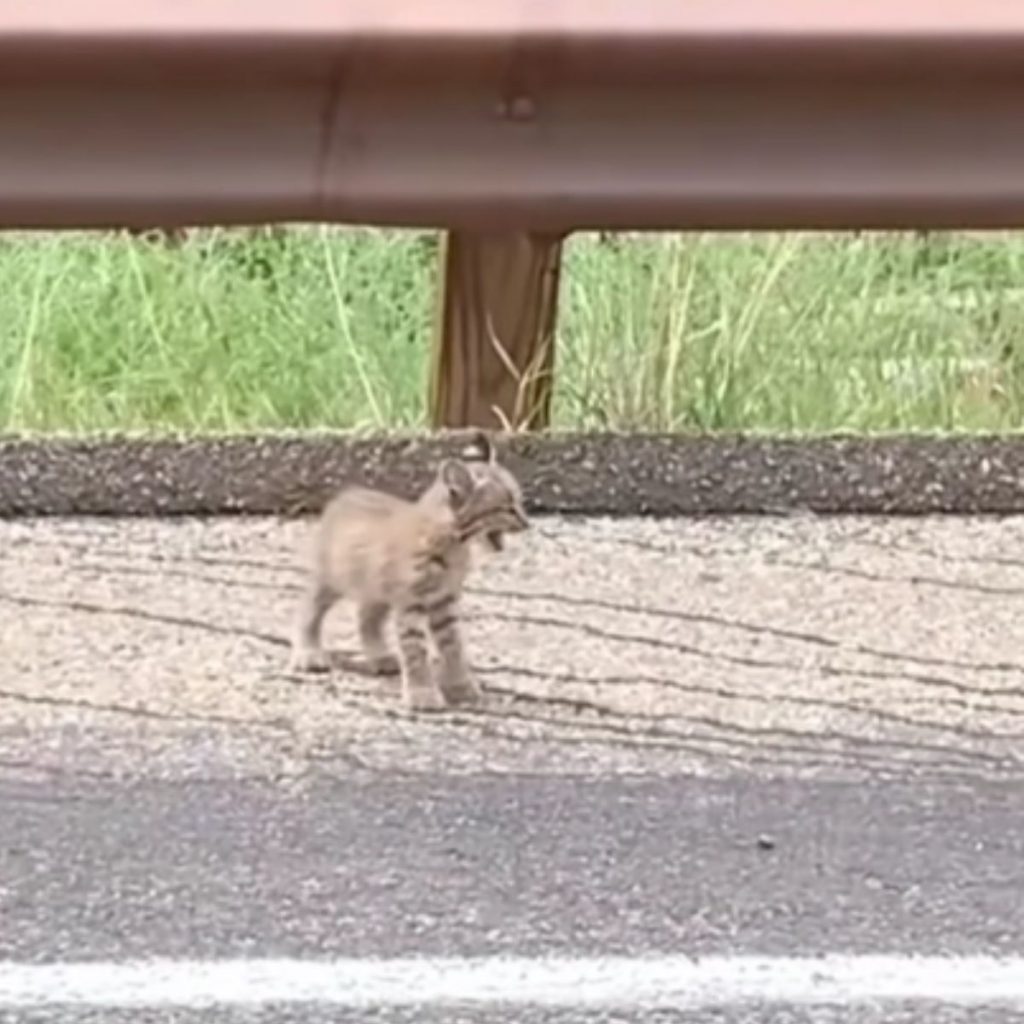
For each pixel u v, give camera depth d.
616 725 4.10
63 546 4.64
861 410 5.47
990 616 4.47
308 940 3.60
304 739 4.04
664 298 5.45
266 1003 3.49
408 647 4.18
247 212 3.13
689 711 4.14
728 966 3.57
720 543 4.71
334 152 3.14
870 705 4.17
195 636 4.34
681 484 4.84
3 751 3.98
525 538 4.70
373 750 4.01
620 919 3.65
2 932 3.60
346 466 4.87
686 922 3.65
